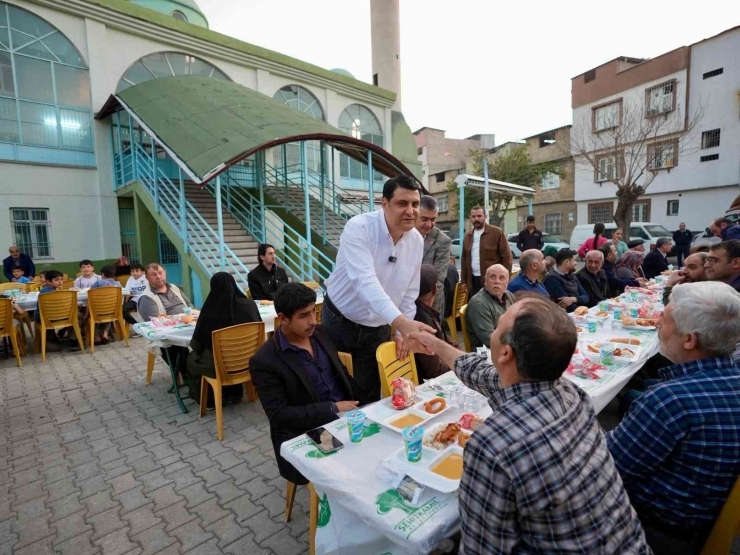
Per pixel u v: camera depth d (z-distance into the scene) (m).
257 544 2.24
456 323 6.43
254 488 2.74
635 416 1.52
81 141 10.31
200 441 3.37
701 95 17.39
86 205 10.43
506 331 1.16
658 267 7.79
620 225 16.84
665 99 18.27
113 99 9.74
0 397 4.36
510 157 22.95
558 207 23.50
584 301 5.29
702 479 1.45
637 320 3.69
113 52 10.55
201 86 9.92
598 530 1.02
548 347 1.07
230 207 10.95
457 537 1.57
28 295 6.39
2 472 2.97
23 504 2.61
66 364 5.46
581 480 1.02
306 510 2.50
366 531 1.48
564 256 5.14
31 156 9.70
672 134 18.31
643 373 4.00
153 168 8.79
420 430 1.53
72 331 6.45
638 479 1.54
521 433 1.02
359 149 9.87
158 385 4.65
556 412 1.08
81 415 3.90
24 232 9.76
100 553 2.20
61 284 6.18
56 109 9.94
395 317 2.11
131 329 6.98
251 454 3.16
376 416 1.93
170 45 11.35
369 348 2.76
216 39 11.95
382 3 19.31
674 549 1.48
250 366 2.19
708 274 3.58
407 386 2.06
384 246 2.47
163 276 4.99
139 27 10.77
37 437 3.48
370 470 1.53
